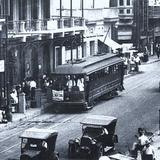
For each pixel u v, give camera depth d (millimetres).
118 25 101250
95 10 81875
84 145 35312
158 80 73250
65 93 51594
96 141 35312
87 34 77250
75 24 70062
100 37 82875
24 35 56375
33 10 64750
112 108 53750
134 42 101500
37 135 33281
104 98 58781
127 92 63906
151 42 106625
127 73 79688
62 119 48375
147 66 89312
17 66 58844
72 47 70688
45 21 63094
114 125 36969
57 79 51844
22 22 57344
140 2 103188
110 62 59125
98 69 54688
